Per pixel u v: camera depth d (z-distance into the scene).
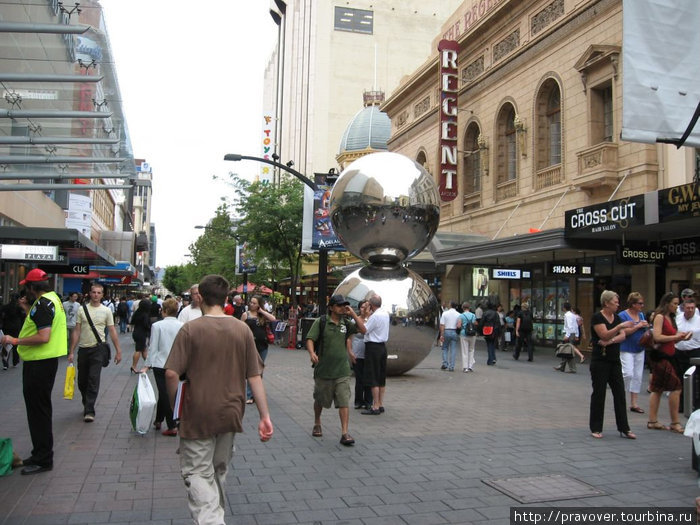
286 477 5.73
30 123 10.86
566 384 12.99
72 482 5.49
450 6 77.06
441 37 32.19
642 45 8.23
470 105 28.34
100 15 8.85
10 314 14.32
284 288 49.31
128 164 11.90
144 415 7.22
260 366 3.99
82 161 10.19
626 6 8.22
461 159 29.02
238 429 3.78
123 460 6.29
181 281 111.88
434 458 6.46
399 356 13.30
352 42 73.56
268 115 105.44
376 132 51.19
